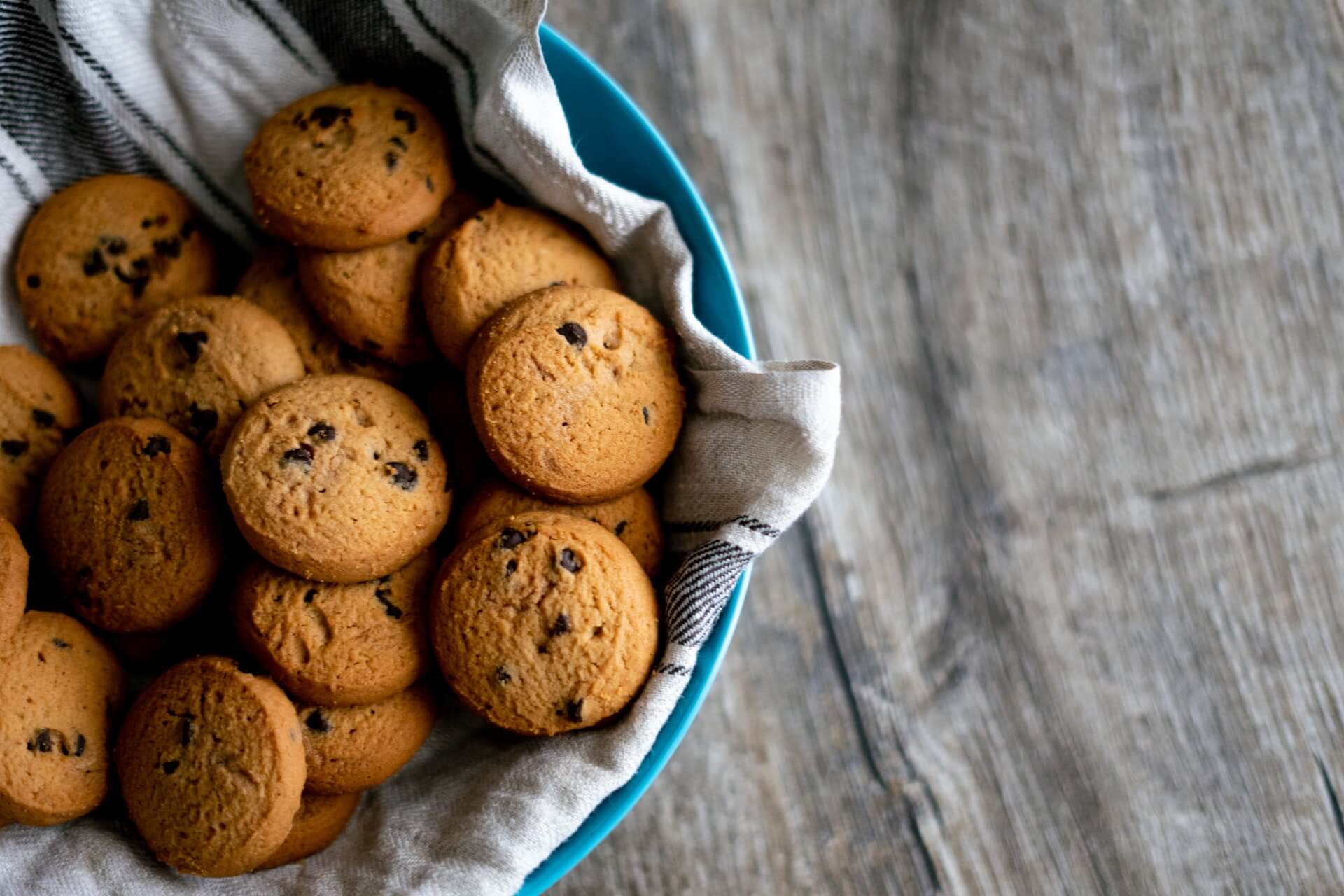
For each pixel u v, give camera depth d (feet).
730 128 2.53
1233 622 2.50
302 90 2.23
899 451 2.51
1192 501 2.51
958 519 2.51
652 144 2.22
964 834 2.46
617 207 2.18
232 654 2.20
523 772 2.13
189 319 2.18
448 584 2.12
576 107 2.24
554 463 2.14
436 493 2.15
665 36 2.53
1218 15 2.52
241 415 2.16
